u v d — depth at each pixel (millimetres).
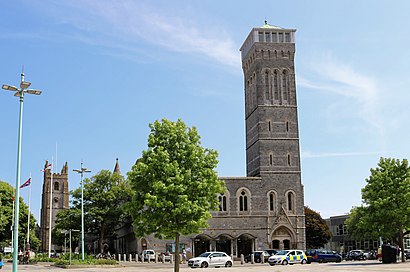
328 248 142750
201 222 42844
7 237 104562
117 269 56938
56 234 103125
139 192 44000
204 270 54375
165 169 42969
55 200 173875
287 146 95250
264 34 98625
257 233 91562
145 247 88500
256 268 57938
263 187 93312
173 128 44969
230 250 91188
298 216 93125
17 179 36188
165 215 42438
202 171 44719
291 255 71312
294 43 99000
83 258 63594
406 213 65375
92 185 100375
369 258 95938
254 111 98375
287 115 96438
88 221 99250
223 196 92188
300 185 94188
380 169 69125
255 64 98062
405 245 118750
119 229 117125
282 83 97625
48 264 70312
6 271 51406
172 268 59844
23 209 107750
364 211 69250
